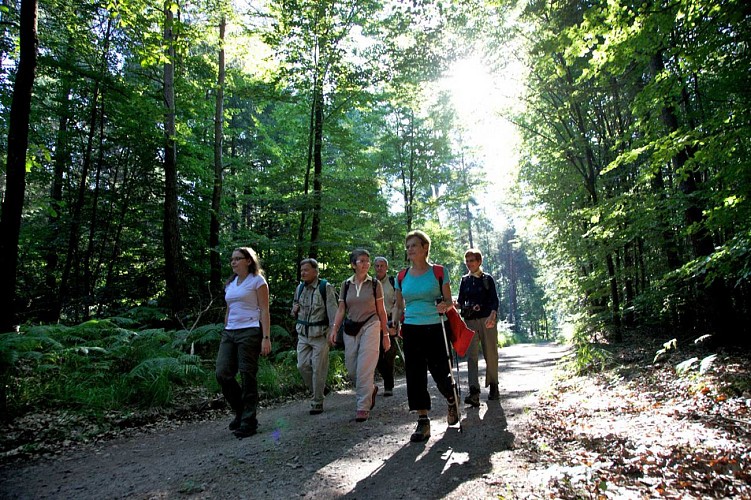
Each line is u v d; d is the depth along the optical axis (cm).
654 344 1014
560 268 1727
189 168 1435
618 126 1425
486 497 267
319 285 594
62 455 421
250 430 461
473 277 621
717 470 271
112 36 1245
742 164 559
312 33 1154
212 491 306
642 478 273
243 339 469
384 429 467
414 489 292
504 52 1172
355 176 1325
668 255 1106
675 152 605
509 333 3069
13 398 517
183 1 1163
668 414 412
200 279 1441
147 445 453
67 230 1338
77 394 558
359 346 530
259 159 1758
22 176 575
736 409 396
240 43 1317
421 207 1816
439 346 437
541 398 597
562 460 324
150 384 608
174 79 1324
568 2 959
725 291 805
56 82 1339
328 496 289
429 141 1711
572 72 1174
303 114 1394
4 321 562
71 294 1334
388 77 1196
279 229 1542
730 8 529
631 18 604
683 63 648
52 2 1091
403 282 457
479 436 416
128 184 1470
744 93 612
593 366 817
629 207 928
